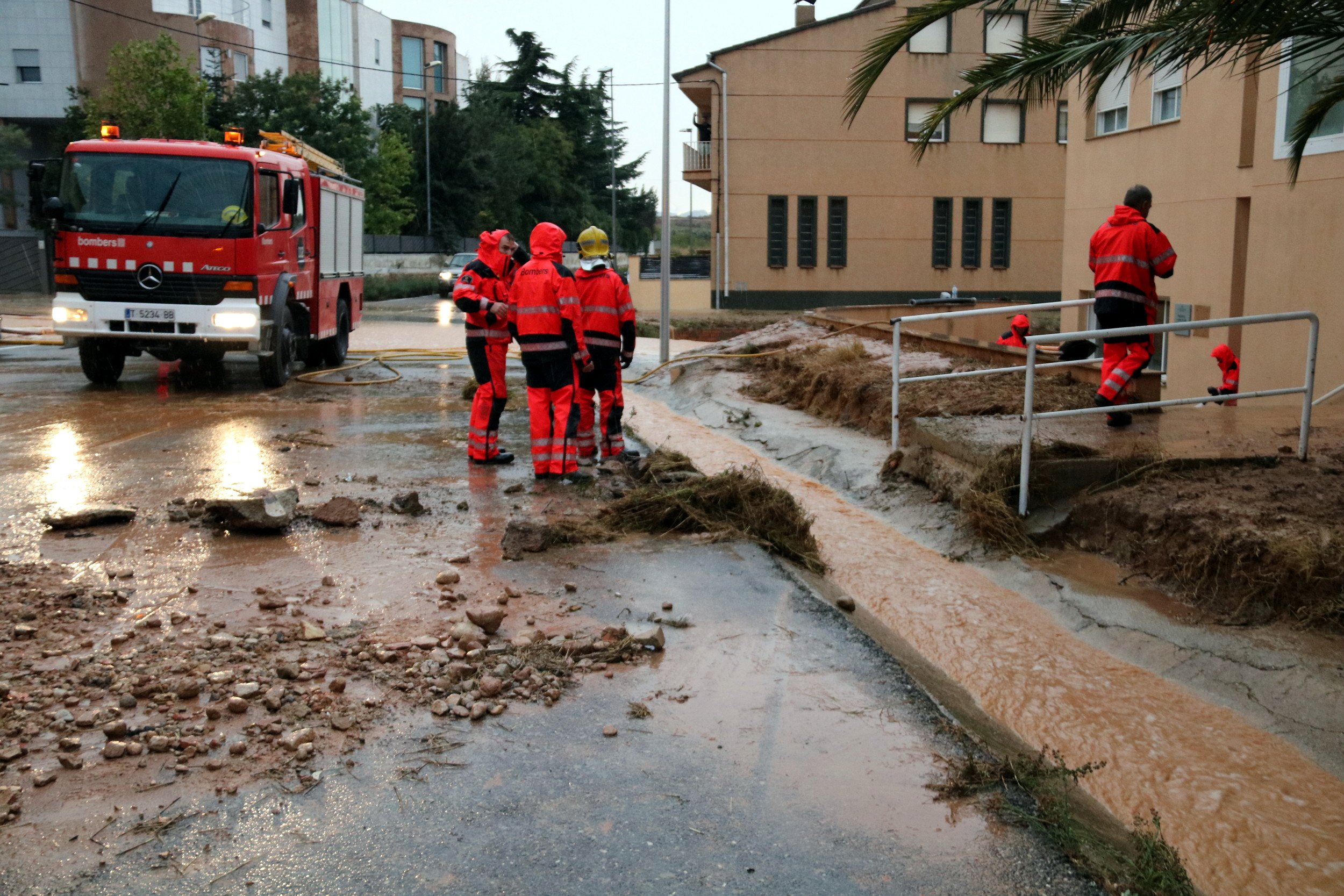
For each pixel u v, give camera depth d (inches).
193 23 2022.6
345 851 131.9
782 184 1561.3
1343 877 143.9
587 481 341.7
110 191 526.9
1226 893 140.3
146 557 249.9
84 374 573.6
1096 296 338.6
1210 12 272.2
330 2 2586.1
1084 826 146.3
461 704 174.2
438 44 3043.8
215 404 514.6
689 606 226.4
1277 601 227.6
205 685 177.9
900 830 139.5
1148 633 229.8
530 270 333.7
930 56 1545.3
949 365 498.9
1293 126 446.9
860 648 205.8
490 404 367.6
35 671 180.5
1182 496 269.6
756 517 288.2
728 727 169.2
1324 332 433.7
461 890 124.6
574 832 137.3
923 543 308.7
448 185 2544.3
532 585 236.2
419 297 1925.4
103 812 139.2
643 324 1395.2
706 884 126.6
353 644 197.3
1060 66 315.6
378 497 316.8
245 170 533.6
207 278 530.3
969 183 1581.0
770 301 1588.3
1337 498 258.4
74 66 1868.8
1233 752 180.2
